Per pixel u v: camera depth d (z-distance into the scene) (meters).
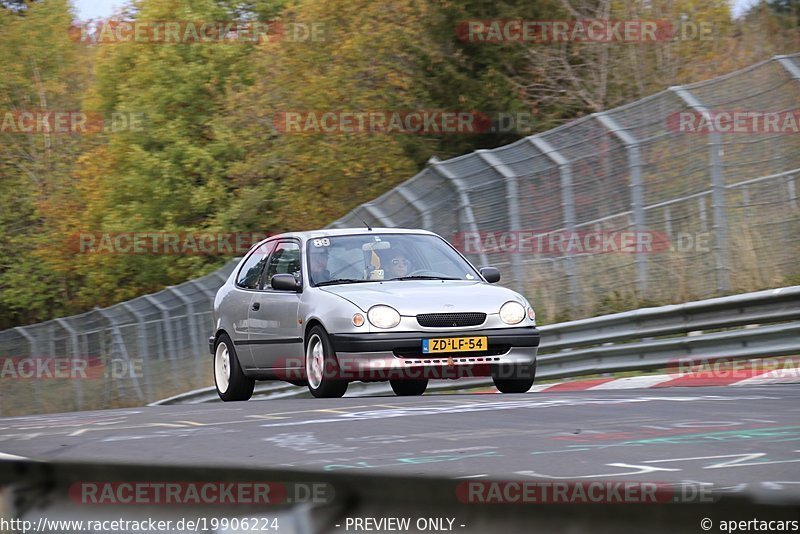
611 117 49.16
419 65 93.19
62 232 140.00
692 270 47.31
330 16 95.00
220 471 8.73
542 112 90.62
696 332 42.09
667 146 47.44
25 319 160.25
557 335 46.31
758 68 45.81
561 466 12.36
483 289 34.56
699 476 11.01
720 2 86.44
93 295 138.25
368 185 94.75
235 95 106.75
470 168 52.84
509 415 20.36
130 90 130.12
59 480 10.20
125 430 20.45
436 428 18.28
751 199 46.03
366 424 19.64
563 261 51.72
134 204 126.31
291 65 98.50
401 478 7.50
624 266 49.72
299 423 20.41
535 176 50.84
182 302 77.56
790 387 26.45
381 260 36.31
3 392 109.25
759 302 37.78
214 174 121.06
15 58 160.00
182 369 78.50
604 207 49.03
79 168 146.75
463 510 7.03
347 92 93.81
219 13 128.12
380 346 32.16
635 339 42.66
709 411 19.55
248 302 38.44
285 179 103.50
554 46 89.50
